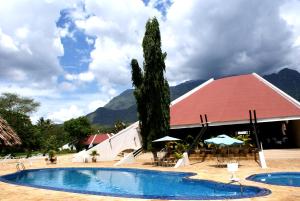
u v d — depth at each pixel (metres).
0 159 44.97
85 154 35.44
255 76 41.03
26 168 29.45
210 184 16.59
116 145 36.47
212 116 33.72
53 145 67.12
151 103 28.09
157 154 30.75
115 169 26.45
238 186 14.91
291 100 32.91
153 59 27.81
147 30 28.23
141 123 28.95
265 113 31.36
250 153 25.75
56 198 13.01
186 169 22.69
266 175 18.62
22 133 69.31
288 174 18.94
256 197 11.97
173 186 17.88
